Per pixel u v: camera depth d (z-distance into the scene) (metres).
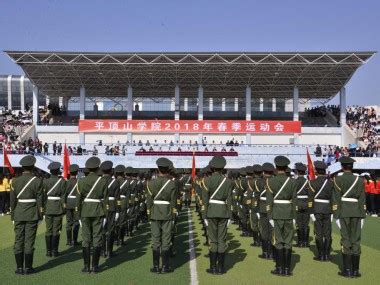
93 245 9.97
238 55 47.72
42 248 12.87
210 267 10.04
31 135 53.50
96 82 57.28
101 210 10.06
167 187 9.99
